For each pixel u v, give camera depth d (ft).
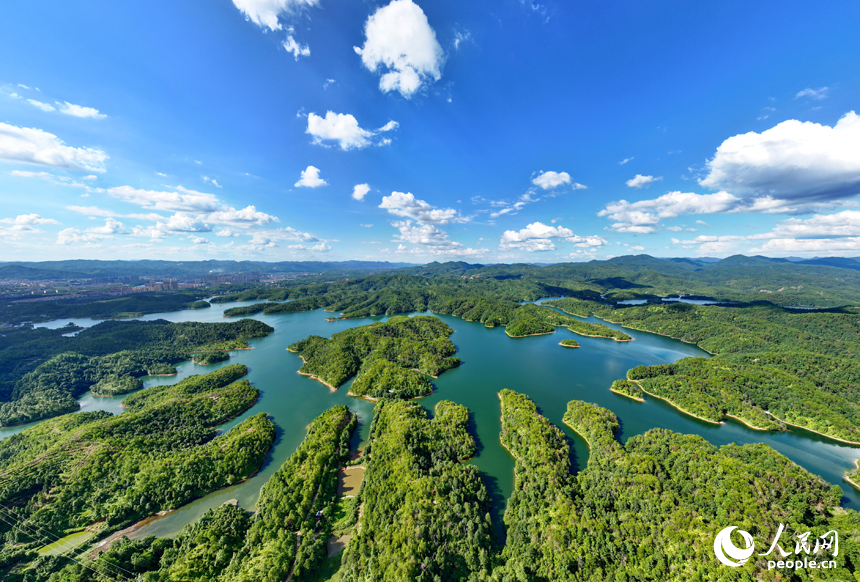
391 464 374.22
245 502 357.00
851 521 271.49
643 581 248.52
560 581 248.52
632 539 280.10
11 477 341.00
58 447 391.04
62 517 315.78
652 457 369.30
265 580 245.45
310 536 291.79
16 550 287.28
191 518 334.65
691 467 349.20
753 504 288.71
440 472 369.71
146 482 350.02
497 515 331.77
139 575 258.16
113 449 394.11
